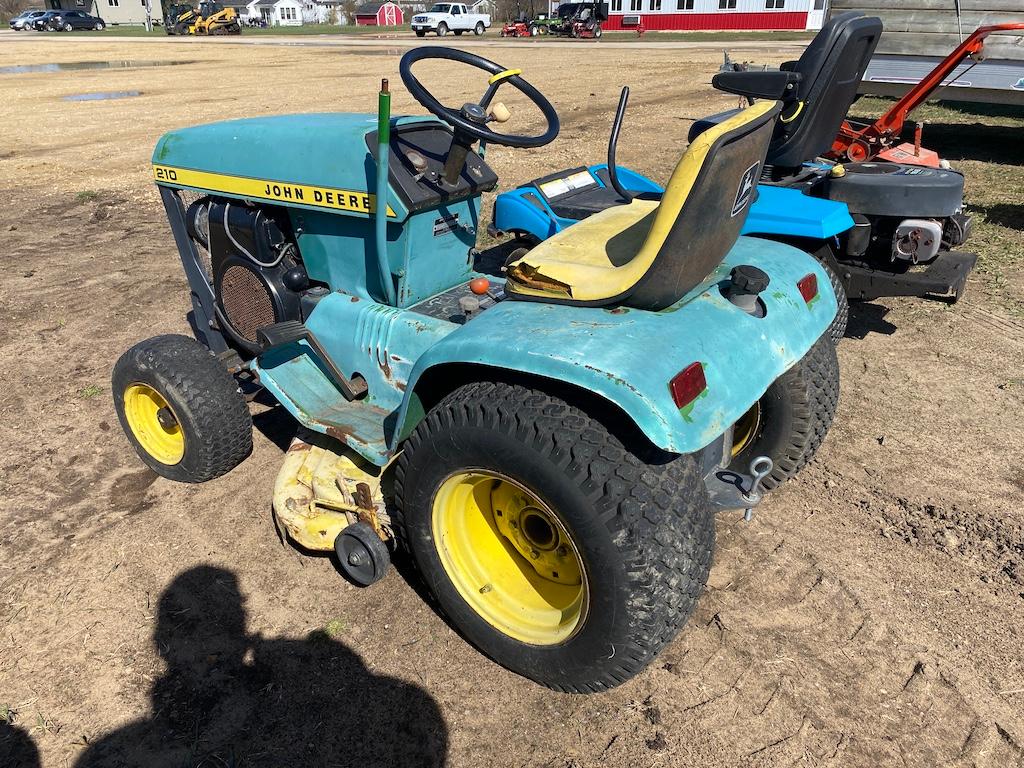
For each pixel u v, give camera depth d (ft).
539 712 7.01
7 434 11.70
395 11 185.06
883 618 7.99
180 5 145.89
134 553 9.09
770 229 12.51
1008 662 7.45
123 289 17.48
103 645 7.79
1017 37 23.03
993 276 17.21
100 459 11.05
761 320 7.23
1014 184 24.35
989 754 6.56
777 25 125.18
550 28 116.26
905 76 25.35
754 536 9.23
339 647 7.74
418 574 8.71
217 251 10.56
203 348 9.97
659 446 5.60
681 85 51.26
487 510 7.36
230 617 8.13
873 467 10.59
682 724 6.86
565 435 6.02
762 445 9.12
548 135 8.44
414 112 39.45
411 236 8.76
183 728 6.90
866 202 13.03
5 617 8.14
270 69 65.57
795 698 7.09
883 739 6.70
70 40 124.57
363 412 8.94
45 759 6.61
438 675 7.42
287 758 6.61
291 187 9.21
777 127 13.41
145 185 27.07
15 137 35.91
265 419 12.17
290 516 8.50
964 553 8.90
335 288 9.78
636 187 14.73
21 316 16.01
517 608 7.20
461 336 6.68
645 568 5.94
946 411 12.00
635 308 6.84
